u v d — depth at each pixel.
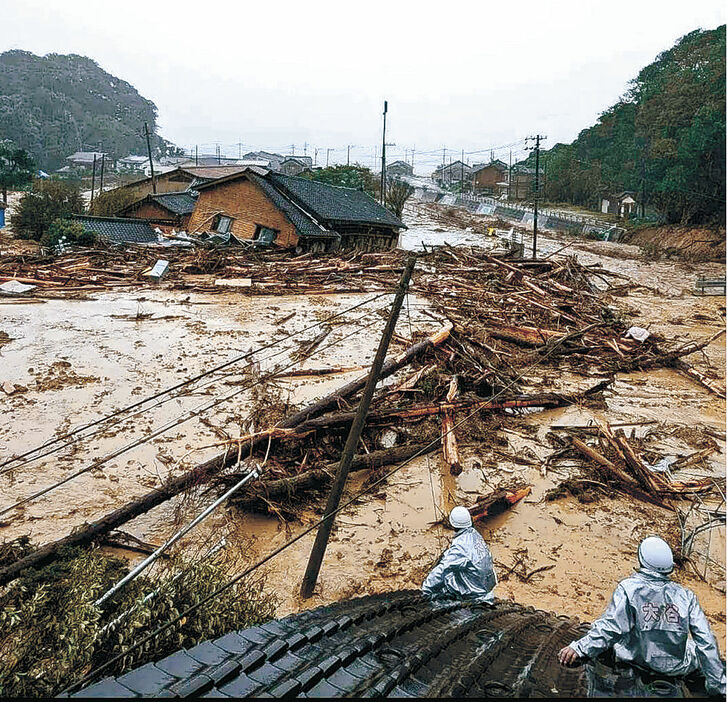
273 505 9.23
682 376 17.78
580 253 48.16
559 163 88.56
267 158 118.31
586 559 8.69
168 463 10.59
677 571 8.46
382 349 7.46
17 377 14.04
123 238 34.06
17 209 37.72
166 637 4.70
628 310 26.77
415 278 28.81
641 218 63.31
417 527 9.30
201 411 12.70
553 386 15.87
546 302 24.39
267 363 16.06
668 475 11.02
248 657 3.35
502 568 8.40
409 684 3.43
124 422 12.05
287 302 23.80
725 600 7.86
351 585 7.85
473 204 87.19
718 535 9.41
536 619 5.47
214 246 32.53
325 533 7.45
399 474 10.88
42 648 4.46
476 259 32.09
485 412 13.30
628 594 3.97
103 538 8.19
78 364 15.12
